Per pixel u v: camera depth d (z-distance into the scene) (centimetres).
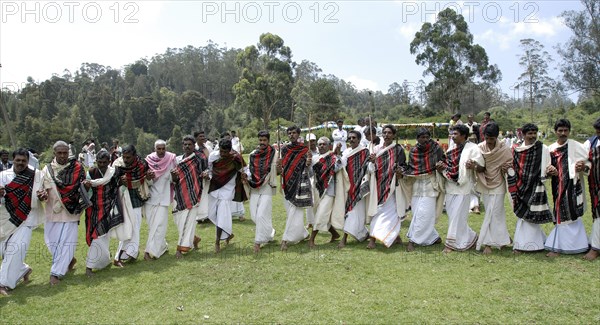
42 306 574
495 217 720
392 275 632
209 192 798
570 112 5756
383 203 764
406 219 1002
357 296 563
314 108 4588
